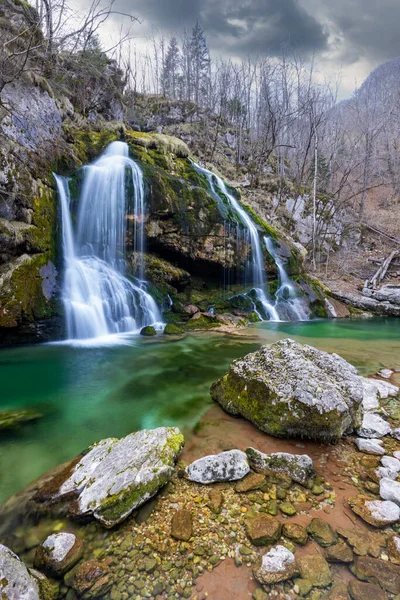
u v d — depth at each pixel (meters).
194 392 4.99
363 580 1.92
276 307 13.20
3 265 6.72
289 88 28.00
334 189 27.95
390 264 19.03
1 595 1.62
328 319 13.63
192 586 1.92
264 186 23.05
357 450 3.38
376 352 7.66
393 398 4.81
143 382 5.43
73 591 1.89
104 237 10.01
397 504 2.57
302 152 30.00
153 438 3.16
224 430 3.76
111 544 2.21
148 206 10.66
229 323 10.84
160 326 10.16
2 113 7.22
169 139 14.21
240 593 1.87
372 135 25.89
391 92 36.34
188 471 2.91
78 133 11.78
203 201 11.98
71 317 8.11
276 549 2.13
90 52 16.98
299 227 21.56
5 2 9.27
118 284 9.76
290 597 1.83
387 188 29.33
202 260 11.88
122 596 1.86
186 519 2.41
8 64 7.71
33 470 3.02
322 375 3.78
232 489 2.76
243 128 31.81
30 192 7.49
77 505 2.46
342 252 21.03
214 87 34.00
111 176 10.07
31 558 2.12
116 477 2.61
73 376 5.68
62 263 8.55
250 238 13.22
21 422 3.97
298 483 2.83
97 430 3.80
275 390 3.64
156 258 11.26
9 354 6.79
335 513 2.48
